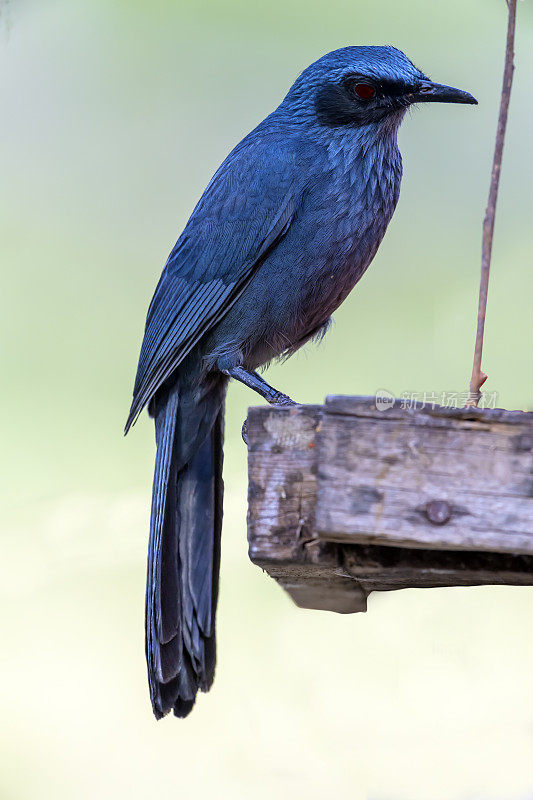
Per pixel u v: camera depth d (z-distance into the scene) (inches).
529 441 239.6
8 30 595.2
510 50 288.4
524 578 257.4
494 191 288.5
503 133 288.0
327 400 243.4
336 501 243.1
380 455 242.4
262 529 257.1
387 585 285.9
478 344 287.3
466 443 241.1
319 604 301.7
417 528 241.1
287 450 256.2
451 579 265.7
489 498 240.1
